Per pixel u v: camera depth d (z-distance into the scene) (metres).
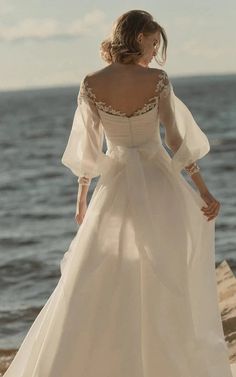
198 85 189.12
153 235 3.85
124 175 3.95
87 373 3.76
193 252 3.94
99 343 3.77
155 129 3.94
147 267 3.84
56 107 109.75
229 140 35.88
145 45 3.90
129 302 3.80
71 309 3.80
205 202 3.97
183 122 3.97
